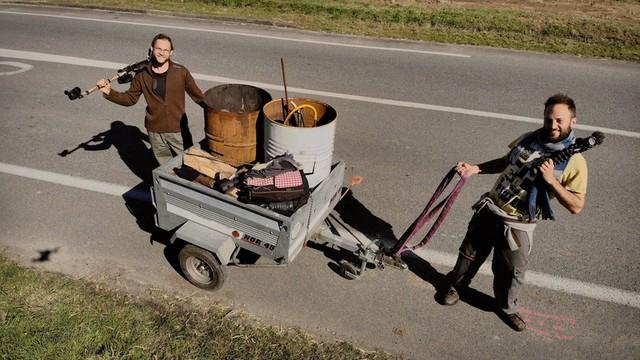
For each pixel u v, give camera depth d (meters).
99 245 4.96
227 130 4.26
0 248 4.87
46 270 4.61
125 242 5.02
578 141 3.17
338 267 4.78
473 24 11.55
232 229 4.01
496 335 4.17
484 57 10.03
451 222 5.47
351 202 5.77
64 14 12.62
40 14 12.61
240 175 3.87
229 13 12.45
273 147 4.04
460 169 3.87
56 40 10.67
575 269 4.83
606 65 9.74
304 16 12.32
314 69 9.31
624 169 6.46
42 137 6.89
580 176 3.30
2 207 5.46
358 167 6.43
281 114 4.39
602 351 4.04
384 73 9.20
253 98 4.59
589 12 12.52
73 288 4.36
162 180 4.12
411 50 10.35
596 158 6.69
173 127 4.87
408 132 7.26
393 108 7.92
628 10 12.71
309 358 3.84
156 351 3.77
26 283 4.36
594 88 8.73
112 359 3.68
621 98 8.38
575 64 9.76
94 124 7.32
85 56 9.80
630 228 5.42
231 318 4.17
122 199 5.68
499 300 4.21
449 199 3.98
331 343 4.00
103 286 4.44
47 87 8.45
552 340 4.12
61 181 5.95
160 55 4.47
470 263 4.16
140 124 7.38
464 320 4.30
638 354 4.02
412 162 6.57
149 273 4.62
